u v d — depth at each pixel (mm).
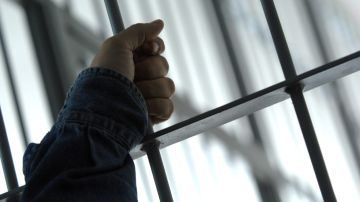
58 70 3279
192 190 3316
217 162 3523
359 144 4145
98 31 3504
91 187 661
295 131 3924
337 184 3957
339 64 702
